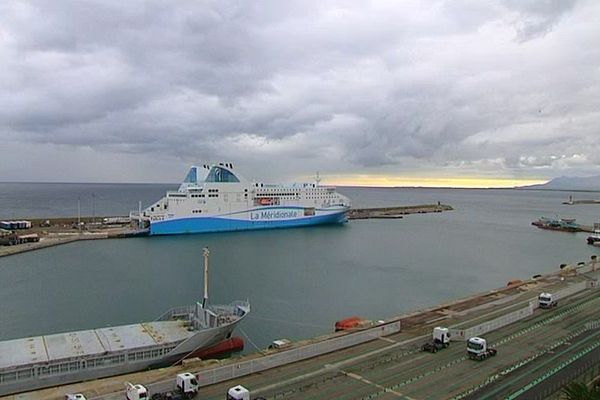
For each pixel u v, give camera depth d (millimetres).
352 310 80875
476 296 81000
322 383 41125
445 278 109812
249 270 113688
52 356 47406
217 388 39781
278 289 95000
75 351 49031
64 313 76688
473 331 55719
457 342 53156
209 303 83625
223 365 44719
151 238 166625
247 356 48906
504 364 46031
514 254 148375
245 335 66750
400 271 117000
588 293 80125
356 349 50594
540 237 195625
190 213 178000
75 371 46500
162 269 113312
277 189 199000
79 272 109312
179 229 176250
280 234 183750
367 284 101375
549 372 43750
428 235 197250
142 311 78312
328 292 93312
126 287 94875
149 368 50406
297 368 44719
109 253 135750
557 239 189250
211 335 54375
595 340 53875
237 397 35000
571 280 94125
